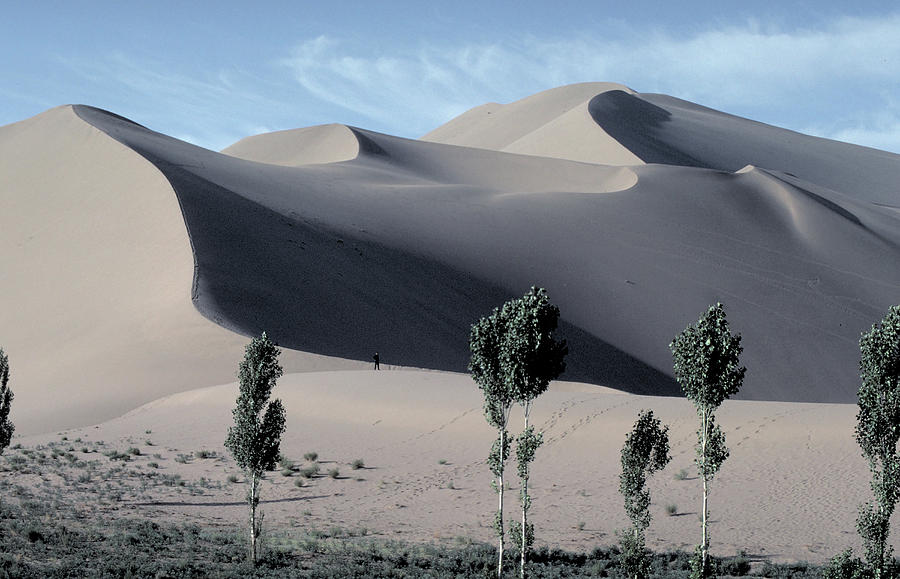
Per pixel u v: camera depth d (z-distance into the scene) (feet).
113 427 160.35
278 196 328.29
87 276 256.52
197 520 99.55
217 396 172.76
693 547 91.30
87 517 94.68
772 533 95.61
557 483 118.83
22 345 227.81
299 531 96.07
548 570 81.35
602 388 203.72
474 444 138.00
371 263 286.46
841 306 326.44
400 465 130.62
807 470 114.83
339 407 160.97
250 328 219.41
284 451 140.26
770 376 280.92
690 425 134.10
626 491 81.61
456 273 300.20
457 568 80.48
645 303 309.22
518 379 76.84
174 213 270.26
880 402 68.85
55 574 67.10
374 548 86.89
